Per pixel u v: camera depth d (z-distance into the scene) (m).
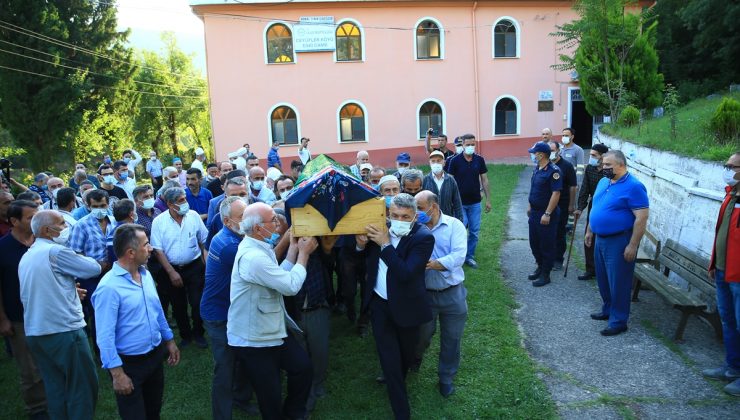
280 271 3.32
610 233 4.89
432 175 6.46
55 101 22.92
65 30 23.44
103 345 3.17
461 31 20.45
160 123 39.19
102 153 26.39
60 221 3.66
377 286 3.76
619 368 4.33
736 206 3.89
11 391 4.72
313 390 4.02
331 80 19.80
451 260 3.89
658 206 6.94
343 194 3.49
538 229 6.45
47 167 23.75
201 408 4.20
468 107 20.88
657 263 5.96
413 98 20.48
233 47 19.00
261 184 6.65
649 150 7.53
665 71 23.73
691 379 4.09
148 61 39.50
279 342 3.46
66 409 3.69
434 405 3.96
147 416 3.56
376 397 4.15
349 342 5.14
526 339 5.00
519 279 6.72
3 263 3.95
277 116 19.73
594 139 14.41
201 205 6.79
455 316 4.01
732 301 3.99
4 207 4.90
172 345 3.66
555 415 3.73
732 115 6.22
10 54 21.75
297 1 18.86
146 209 5.57
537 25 20.84
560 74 21.20
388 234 3.67
